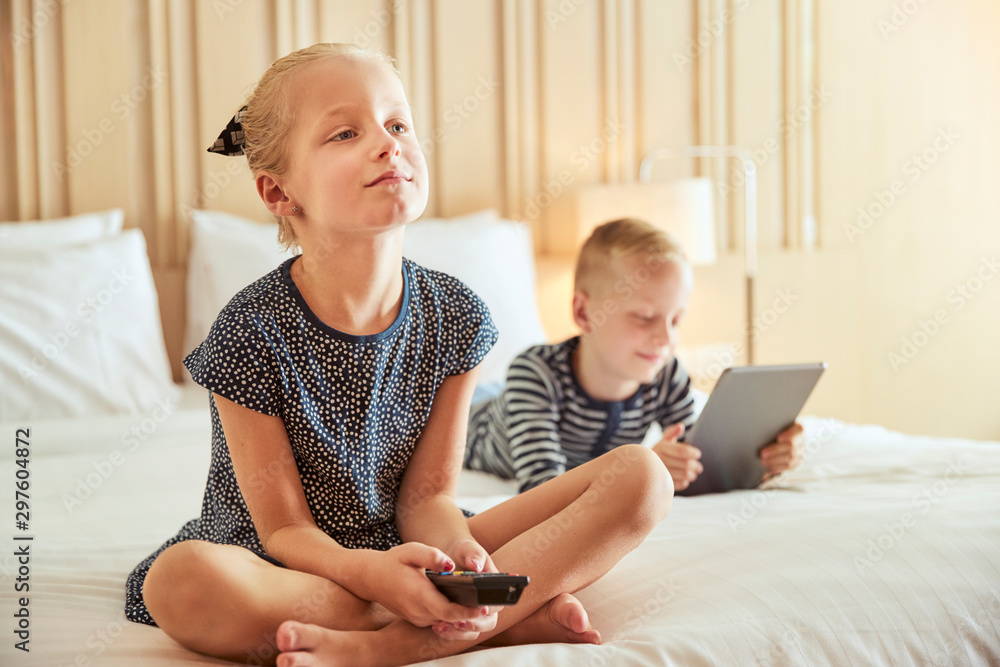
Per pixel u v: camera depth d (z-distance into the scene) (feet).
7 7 6.84
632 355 4.78
